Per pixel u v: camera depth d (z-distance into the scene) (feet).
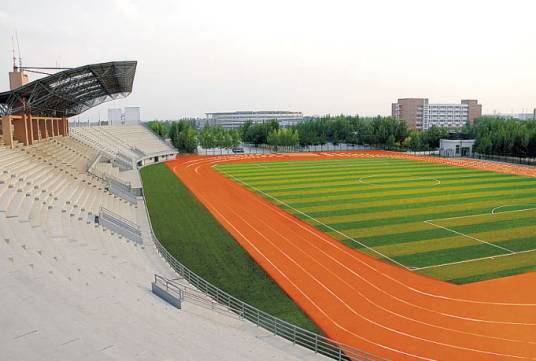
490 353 58.65
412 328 66.03
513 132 293.43
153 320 53.62
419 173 232.12
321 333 64.54
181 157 346.54
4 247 66.64
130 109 417.90
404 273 88.07
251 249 103.86
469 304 73.72
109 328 46.73
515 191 174.40
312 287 81.66
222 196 171.22
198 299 69.56
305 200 161.48
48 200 109.19
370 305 73.97
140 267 82.74
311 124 455.63
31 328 41.93
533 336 62.95
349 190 180.75
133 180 198.90
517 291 78.48
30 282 54.13
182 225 125.90
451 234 113.91
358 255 99.25
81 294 55.47
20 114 155.74
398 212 139.44
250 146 480.23
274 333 60.90
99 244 90.68
